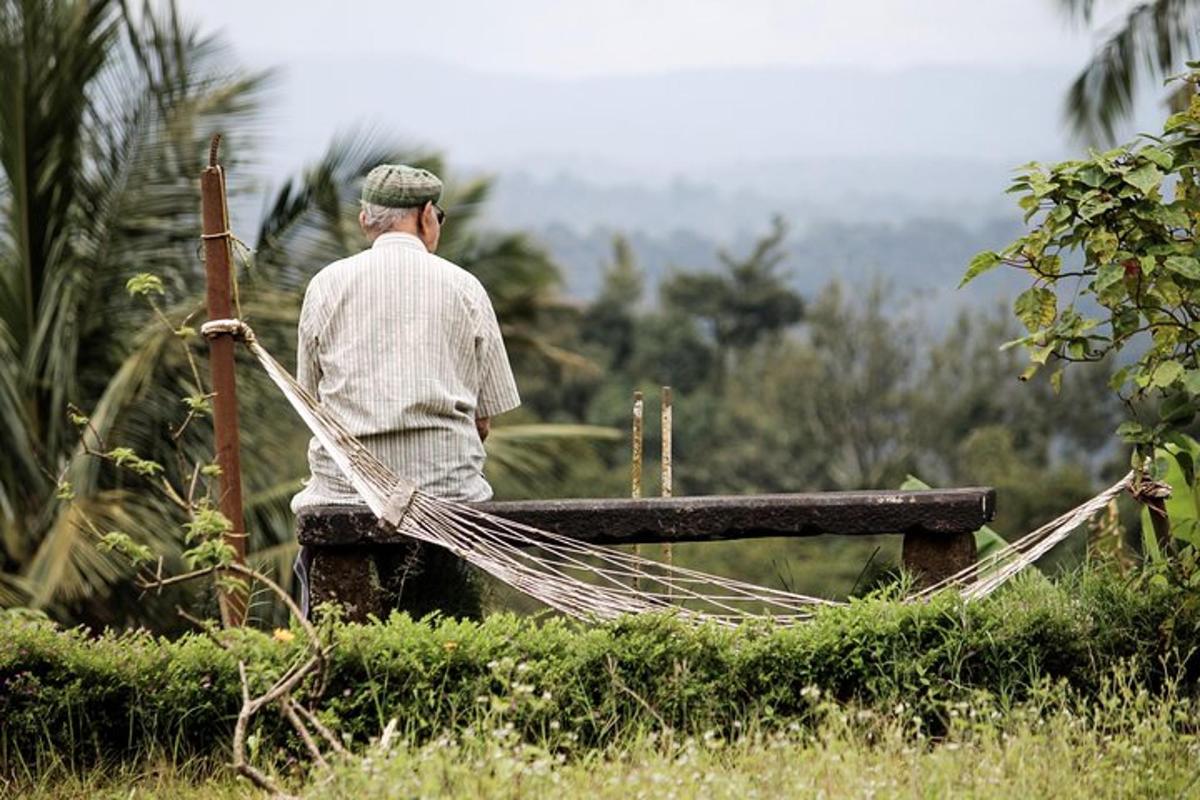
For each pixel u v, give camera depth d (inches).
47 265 1151.0
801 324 4052.7
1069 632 390.0
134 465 372.5
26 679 368.5
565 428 1310.3
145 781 362.3
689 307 4035.4
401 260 438.3
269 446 1160.8
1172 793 326.0
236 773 346.6
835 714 350.6
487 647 372.5
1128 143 404.8
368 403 429.1
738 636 382.9
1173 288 394.6
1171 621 389.1
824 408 3361.2
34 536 1121.4
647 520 406.6
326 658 339.6
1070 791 323.3
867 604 389.7
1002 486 2824.8
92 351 1174.3
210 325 431.8
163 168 1174.3
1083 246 401.7
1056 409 3191.4
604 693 372.2
